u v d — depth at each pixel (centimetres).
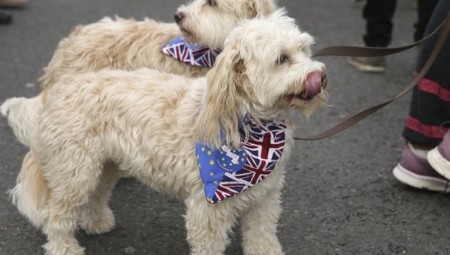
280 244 338
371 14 596
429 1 579
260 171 283
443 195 392
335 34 718
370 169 426
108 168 337
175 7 816
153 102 298
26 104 338
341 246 340
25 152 437
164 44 391
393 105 536
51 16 766
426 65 346
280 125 289
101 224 348
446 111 376
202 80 300
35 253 329
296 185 403
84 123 303
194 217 293
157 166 297
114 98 302
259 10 393
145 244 340
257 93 277
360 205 380
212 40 389
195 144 284
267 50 273
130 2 838
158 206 376
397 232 353
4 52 635
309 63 275
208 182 280
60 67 394
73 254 324
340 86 575
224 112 272
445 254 333
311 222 362
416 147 388
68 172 307
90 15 773
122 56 391
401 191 397
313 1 867
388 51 340
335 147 458
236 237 348
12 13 772
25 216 354
